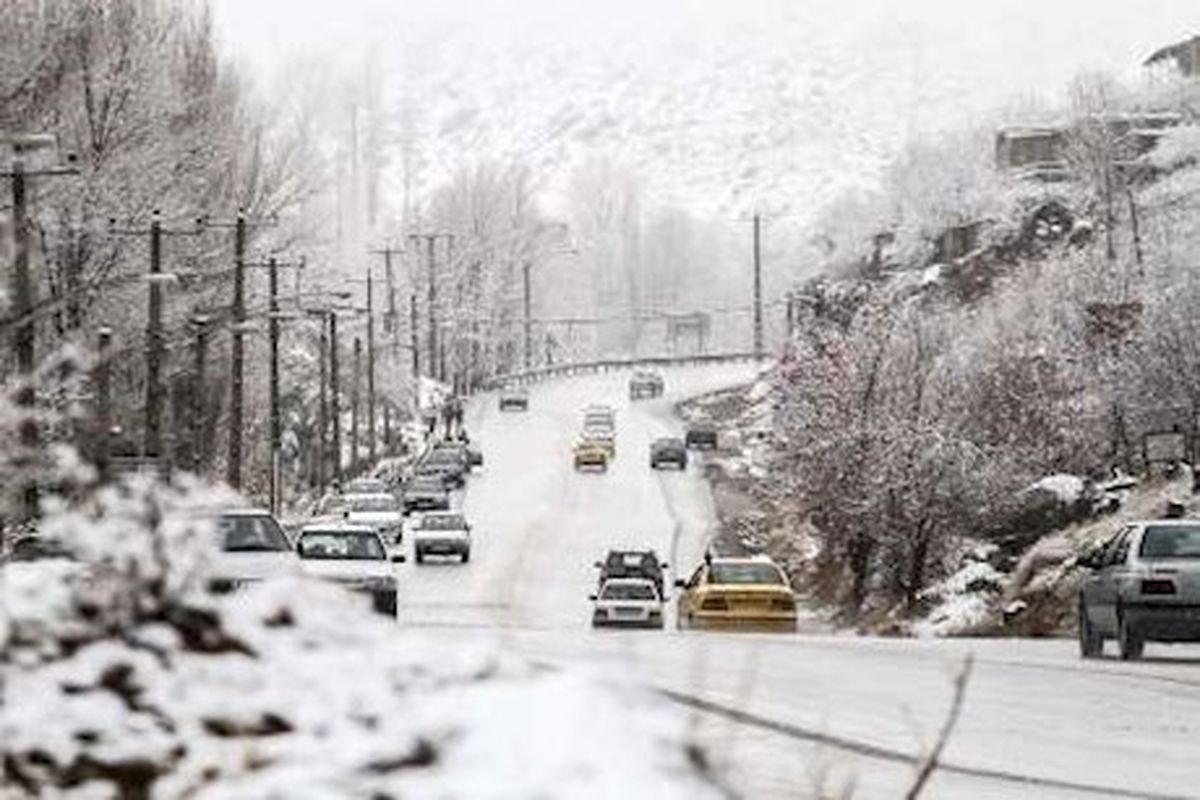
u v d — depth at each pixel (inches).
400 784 426.0
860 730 1305.4
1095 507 4040.4
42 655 498.6
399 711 467.8
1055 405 4584.2
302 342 7391.7
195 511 535.5
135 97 3929.6
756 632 2817.4
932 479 4306.1
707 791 428.5
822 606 4798.2
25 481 529.3
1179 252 5684.1
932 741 1248.2
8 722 471.5
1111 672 1835.6
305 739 458.3
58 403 667.4
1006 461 4355.3
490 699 466.9
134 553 516.1
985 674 1808.6
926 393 4645.7
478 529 5915.4
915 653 2127.2
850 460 4493.1
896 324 4781.0
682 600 3080.7
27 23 3772.1
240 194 4913.9
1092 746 1234.0
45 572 527.2
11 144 2792.8
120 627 508.4
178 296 4074.8
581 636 2253.9
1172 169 7849.4
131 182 3905.0
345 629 526.6
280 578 545.0
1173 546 1988.2
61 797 453.7
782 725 1317.7
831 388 4653.1
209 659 498.9
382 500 5191.9
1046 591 3602.4
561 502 6688.0
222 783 440.1
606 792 414.3
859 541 4441.4
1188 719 1396.4
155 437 3388.3
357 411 7564.0
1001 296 6555.1
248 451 5846.5
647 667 1769.2
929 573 4335.6
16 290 1448.1
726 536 5900.6
